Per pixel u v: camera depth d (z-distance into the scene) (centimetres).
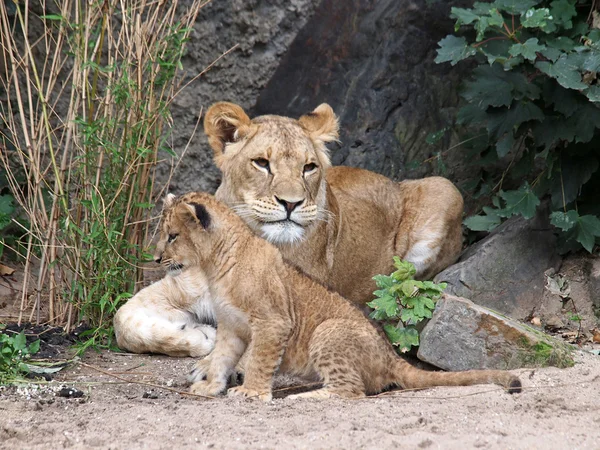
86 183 1219
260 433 802
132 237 1248
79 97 1279
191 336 1177
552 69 1255
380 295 1085
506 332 1033
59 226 1243
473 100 1347
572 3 1329
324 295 994
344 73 1520
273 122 1141
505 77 1296
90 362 1131
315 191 1138
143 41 1229
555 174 1360
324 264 1196
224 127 1165
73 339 1200
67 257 1227
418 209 1392
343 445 760
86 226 1212
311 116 1191
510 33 1295
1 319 1262
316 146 1170
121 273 1238
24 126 1235
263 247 970
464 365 1036
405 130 1532
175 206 998
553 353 1022
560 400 900
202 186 1555
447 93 1538
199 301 1227
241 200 1125
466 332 1040
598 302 1286
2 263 1451
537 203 1315
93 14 1269
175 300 1226
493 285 1295
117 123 1209
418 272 1398
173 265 999
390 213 1378
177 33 1229
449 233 1398
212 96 1528
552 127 1317
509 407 880
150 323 1179
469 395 916
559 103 1298
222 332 1005
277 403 906
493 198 1434
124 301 1252
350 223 1288
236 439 786
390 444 761
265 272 954
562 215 1298
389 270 1372
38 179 1242
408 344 1056
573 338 1241
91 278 1220
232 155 1147
